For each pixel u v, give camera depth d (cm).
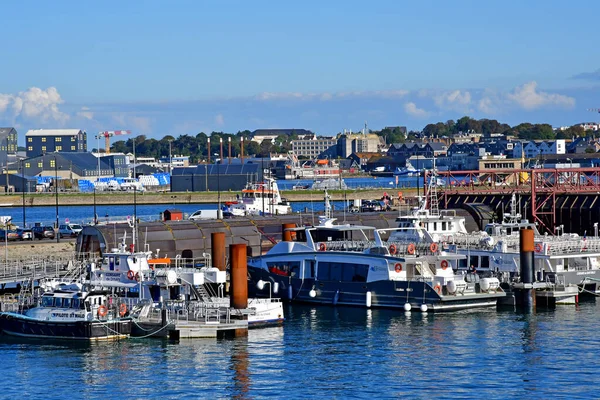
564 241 15800
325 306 15200
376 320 13912
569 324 13538
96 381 10888
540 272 15238
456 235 16375
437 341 12594
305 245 15838
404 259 14550
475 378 10988
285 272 15875
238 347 12288
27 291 14838
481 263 15750
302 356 11881
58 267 16412
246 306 13262
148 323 12638
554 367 11375
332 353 12038
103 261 13888
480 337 12794
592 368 11312
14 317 12925
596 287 15725
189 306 12938
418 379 10950
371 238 18175
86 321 12400
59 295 12862
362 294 14950
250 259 16312
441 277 14538
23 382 10875
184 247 18338
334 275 15300
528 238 14738
